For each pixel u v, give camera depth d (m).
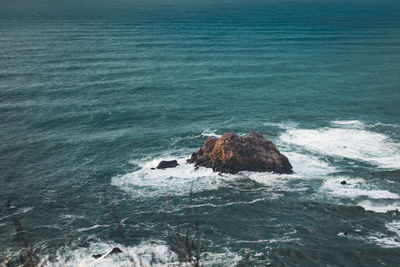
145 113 68.00
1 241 33.16
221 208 37.62
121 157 49.97
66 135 57.78
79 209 38.31
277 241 32.53
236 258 30.33
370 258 30.17
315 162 47.12
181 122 63.44
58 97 77.50
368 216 35.81
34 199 40.25
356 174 43.94
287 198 39.12
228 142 44.03
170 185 42.00
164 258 28.88
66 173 45.88
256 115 66.69
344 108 70.50
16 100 75.06
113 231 34.41
